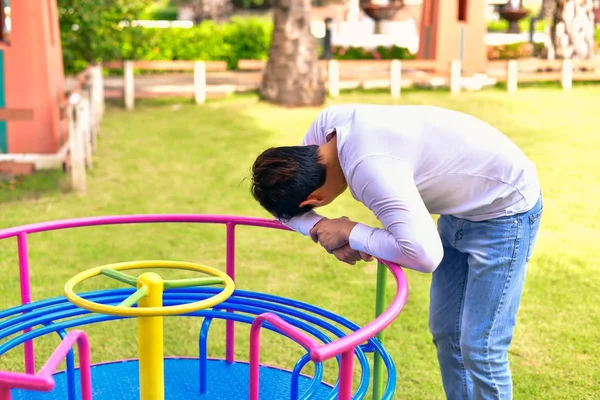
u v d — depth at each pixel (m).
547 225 7.32
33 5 8.66
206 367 3.45
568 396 4.01
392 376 2.51
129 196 8.20
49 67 8.88
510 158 2.65
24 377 1.78
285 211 2.61
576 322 5.00
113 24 13.44
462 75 16.47
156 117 12.38
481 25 16.48
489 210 2.67
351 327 2.80
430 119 2.61
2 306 5.09
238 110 12.90
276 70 13.28
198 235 6.94
